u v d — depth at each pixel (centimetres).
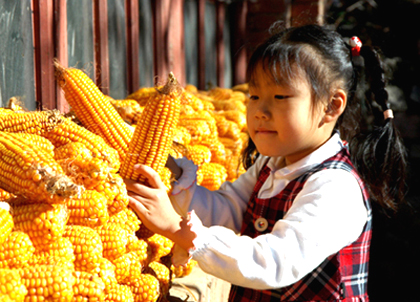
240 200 190
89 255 127
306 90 151
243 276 137
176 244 157
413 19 595
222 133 376
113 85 396
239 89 615
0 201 129
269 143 154
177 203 178
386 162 183
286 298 156
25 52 272
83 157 145
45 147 156
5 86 255
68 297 112
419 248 473
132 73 424
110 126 186
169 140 158
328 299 151
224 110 456
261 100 154
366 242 161
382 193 185
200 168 272
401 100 616
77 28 328
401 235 489
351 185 153
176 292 194
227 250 138
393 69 589
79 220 134
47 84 290
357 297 155
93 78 353
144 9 456
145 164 155
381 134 182
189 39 568
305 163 159
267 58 151
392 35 605
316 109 154
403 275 448
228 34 693
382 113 191
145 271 161
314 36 160
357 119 193
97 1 351
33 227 119
